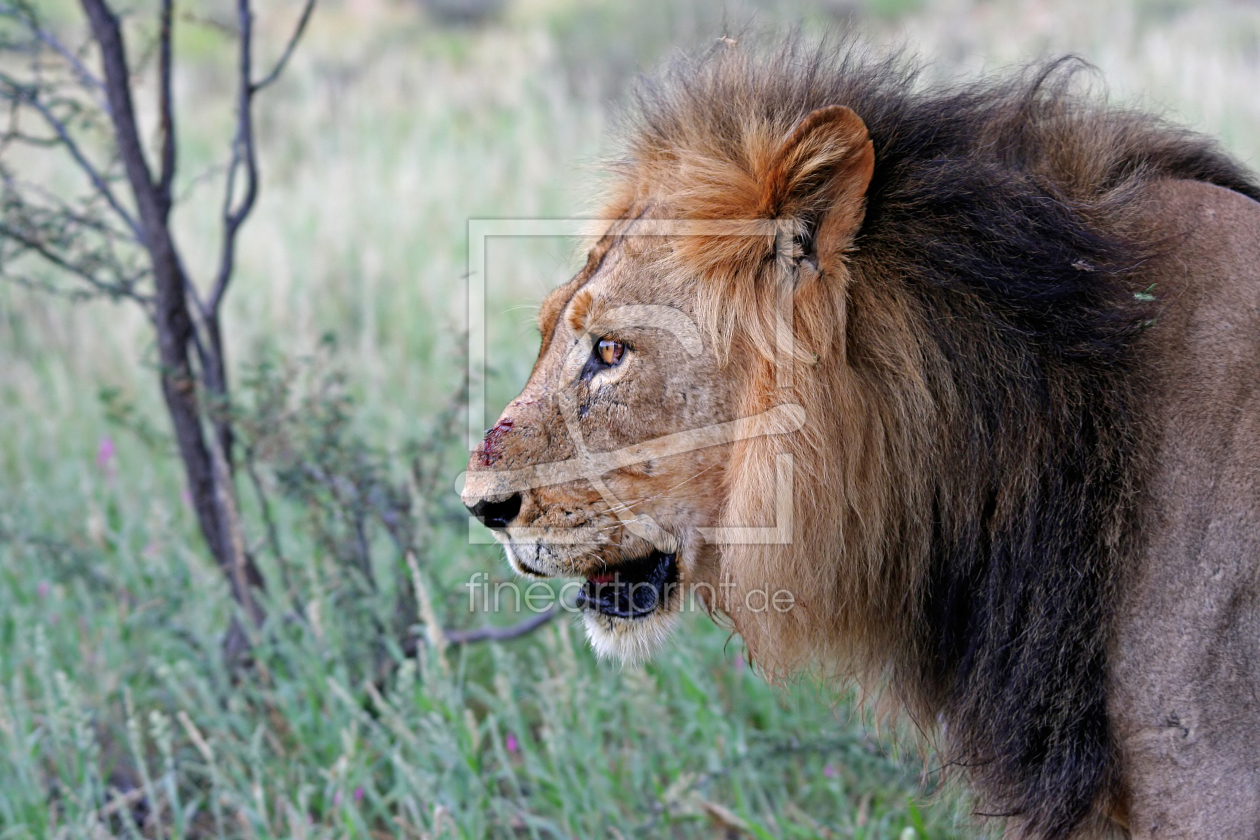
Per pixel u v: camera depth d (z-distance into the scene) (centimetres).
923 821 720
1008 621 516
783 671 561
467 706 860
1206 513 466
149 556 902
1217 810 462
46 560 951
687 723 799
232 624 873
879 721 608
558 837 692
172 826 761
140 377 1397
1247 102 1884
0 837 684
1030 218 504
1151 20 2541
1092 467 493
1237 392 472
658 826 716
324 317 1494
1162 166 553
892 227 510
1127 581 480
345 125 2308
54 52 934
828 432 506
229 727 788
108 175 880
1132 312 491
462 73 2702
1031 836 528
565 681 750
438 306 1472
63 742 773
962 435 513
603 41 2762
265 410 842
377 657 841
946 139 530
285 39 3005
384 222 1802
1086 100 592
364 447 880
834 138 493
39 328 1515
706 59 596
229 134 2314
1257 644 456
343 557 841
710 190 523
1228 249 499
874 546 524
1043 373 501
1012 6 2720
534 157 1958
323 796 762
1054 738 504
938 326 507
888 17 2752
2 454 1244
